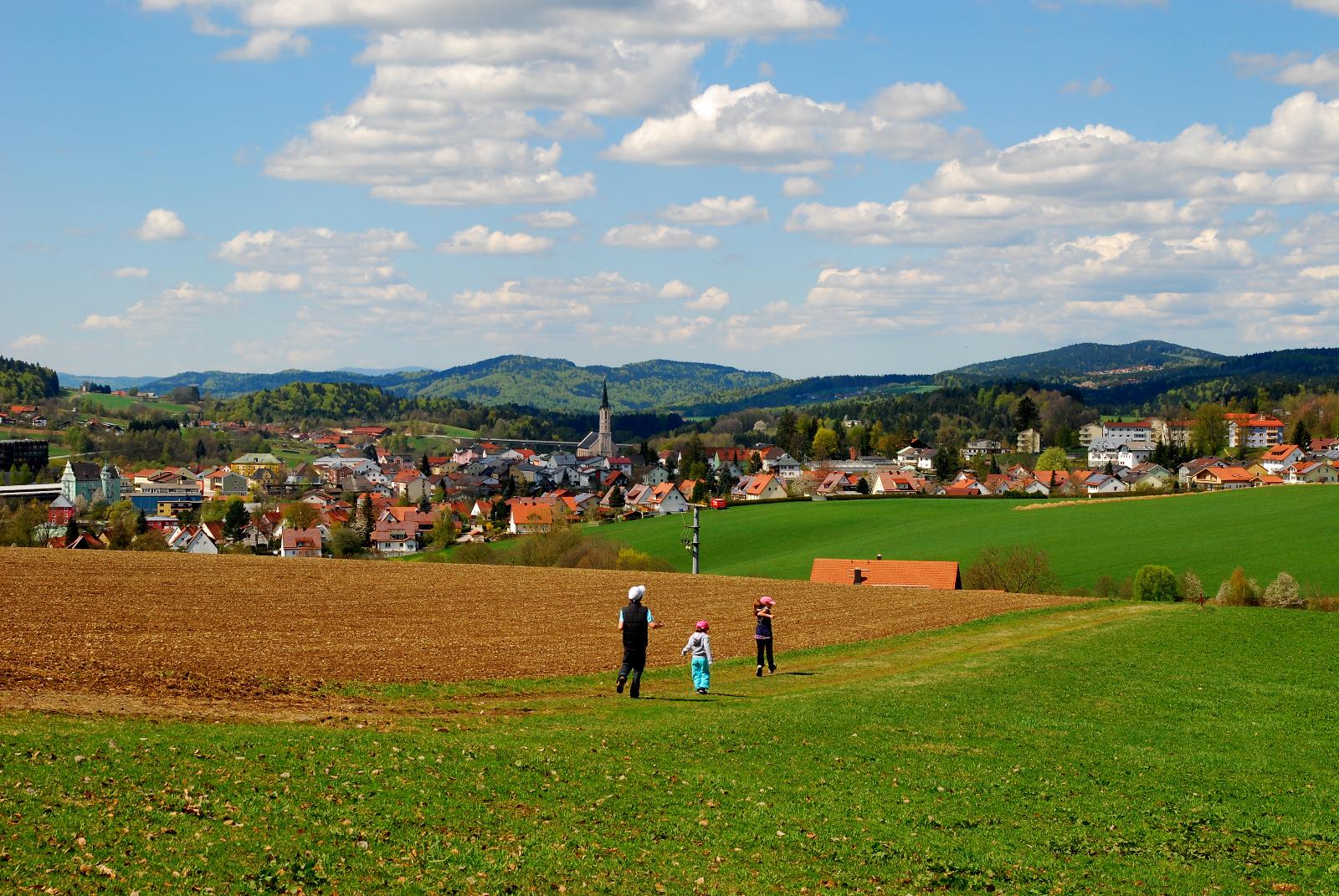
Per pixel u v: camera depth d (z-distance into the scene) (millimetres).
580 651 39312
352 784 19375
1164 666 37750
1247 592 84125
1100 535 117875
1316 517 118438
